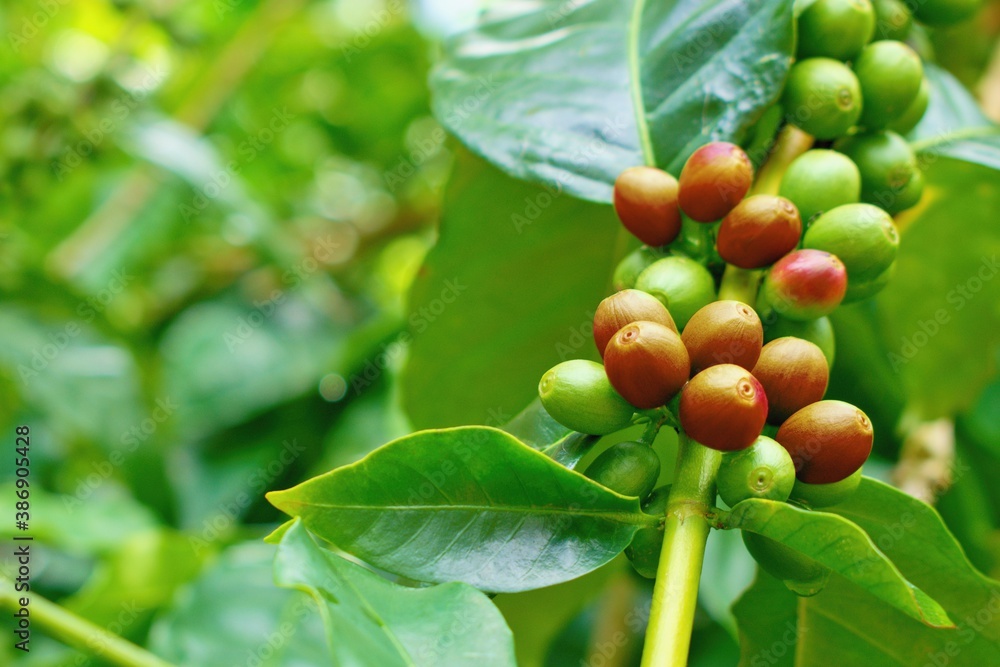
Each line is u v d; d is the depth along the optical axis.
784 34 0.45
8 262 0.73
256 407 0.81
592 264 0.54
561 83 0.48
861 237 0.43
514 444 0.39
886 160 0.46
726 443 0.40
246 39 0.89
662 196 0.44
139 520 0.66
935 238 0.54
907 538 0.43
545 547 0.40
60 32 0.94
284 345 0.84
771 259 0.43
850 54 0.46
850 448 0.40
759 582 0.45
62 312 0.76
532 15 0.50
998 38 0.62
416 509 0.40
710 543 0.57
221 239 0.90
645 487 0.41
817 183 0.44
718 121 0.46
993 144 0.48
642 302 0.41
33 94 0.76
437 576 0.40
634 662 0.66
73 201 0.89
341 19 1.01
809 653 0.45
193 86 0.91
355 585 0.39
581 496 0.40
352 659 0.37
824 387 0.41
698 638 0.68
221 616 0.56
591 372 0.41
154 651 0.55
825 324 0.44
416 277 0.54
